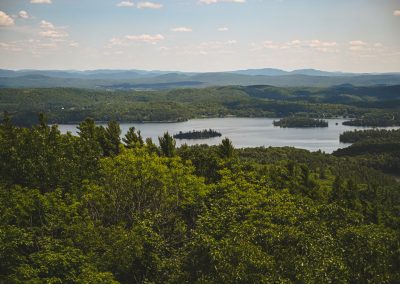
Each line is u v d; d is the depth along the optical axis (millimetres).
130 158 45688
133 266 34406
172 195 43812
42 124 65000
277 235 31609
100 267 33406
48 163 49469
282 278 27438
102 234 37594
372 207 87875
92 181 49031
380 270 31594
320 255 29125
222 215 35062
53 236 37750
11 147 50625
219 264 27766
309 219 37781
